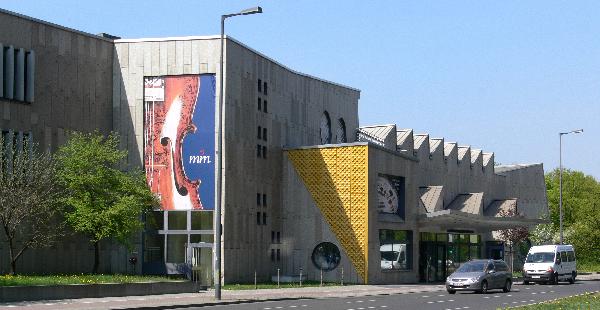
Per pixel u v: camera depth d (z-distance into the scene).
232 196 49.75
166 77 50.03
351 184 54.06
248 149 52.00
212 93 49.31
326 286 48.88
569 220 112.19
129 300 32.22
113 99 50.47
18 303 29.62
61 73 46.72
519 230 73.44
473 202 76.00
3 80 43.00
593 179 120.88
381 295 40.88
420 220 59.50
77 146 44.28
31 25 44.88
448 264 65.56
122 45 50.66
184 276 48.53
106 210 43.22
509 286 44.84
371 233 53.53
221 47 35.12
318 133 62.94
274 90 55.97
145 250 49.47
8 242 42.06
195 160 49.25
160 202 48.78
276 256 55.00
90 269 48.06
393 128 68.94
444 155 77.12
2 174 38.94
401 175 58.12
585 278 68.62
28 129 44.16
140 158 50.00
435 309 29.73
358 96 69.62
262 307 30.44
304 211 55.47
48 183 42.12
